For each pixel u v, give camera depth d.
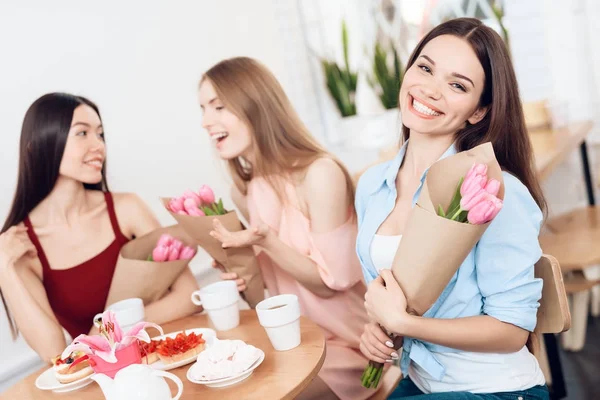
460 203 1.26
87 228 2.10
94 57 2.53
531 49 3.74
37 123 1.97
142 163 2.71
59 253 2.05
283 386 1.29
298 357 1.43
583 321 2.95
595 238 2.60
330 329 2.02
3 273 1.91
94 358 1.37
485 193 1.23
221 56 3.25
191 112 2.99
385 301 1.37
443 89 1.48
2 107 2.21
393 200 1.62
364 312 2.06
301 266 1.93
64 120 1.97
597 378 2.67
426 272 1.31
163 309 1.89
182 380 1.41
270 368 1.39
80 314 2.07
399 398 1.46
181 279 1.98
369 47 4.05
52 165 1.98
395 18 4.03
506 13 3.77
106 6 2.59
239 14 3.44
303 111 4.04
